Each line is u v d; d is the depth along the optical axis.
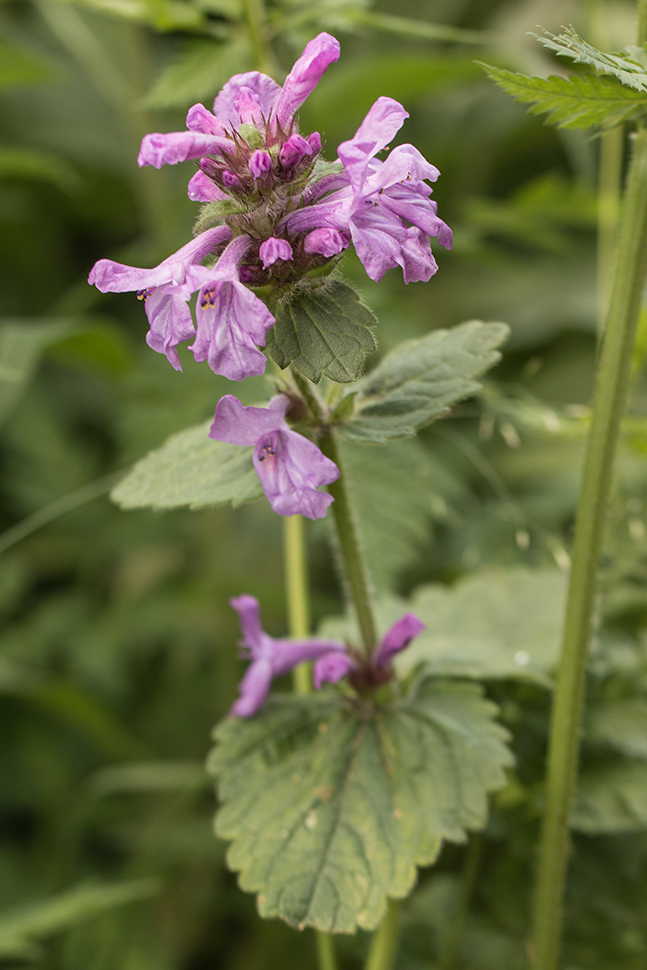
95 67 0.76
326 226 0.52
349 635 0.61
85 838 0.72
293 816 0.55
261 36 0.63
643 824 0.58
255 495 0.54
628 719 0.59
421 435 0.75
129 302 0.91
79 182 0.88
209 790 0.72
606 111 0.52
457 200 0.95
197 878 0.69
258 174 0.52
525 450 0.75
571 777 0.56
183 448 0.56
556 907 0.56
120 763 0.73
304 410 0.54
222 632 0.72
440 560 0.70
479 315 0.88
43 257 0.97
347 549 0.56
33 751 0.75
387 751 0.56
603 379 0.55
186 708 0.76
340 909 0.54
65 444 0.82
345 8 0.63
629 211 0.54
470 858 0.60
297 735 0.57
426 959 0.61
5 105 0.92
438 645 0.60
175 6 0.64
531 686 0.59
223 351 0.51
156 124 0.78
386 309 0.70
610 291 0.55
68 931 0.67
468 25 0.95
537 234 0.77
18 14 1.00
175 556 0.85
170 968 0.67
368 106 0.71
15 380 0.66
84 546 0.79
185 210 0.75
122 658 0.75
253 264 0.52
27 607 0.82
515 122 0.91
